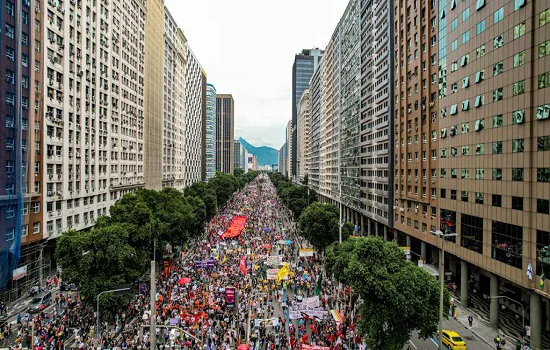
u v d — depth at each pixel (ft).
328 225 231.71
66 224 219.20
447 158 193.06
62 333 128.67
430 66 214.90
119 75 295.28
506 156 144.15
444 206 195.83
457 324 154.20
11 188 140.87
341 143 437.99
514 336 141.49
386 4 282.56
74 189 226.58
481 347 132.26
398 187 262.06
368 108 333.83
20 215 146.30
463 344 125.08
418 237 228.84
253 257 241.14
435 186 207.41
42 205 195.42
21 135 152.66
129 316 149.59
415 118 233.55
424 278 107.24
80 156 234.58
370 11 324.39
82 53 236.63
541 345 129.59
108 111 275.18
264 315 153.79
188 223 252.01
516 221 137.18
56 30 208.95
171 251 256.73
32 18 181.98
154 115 381.60
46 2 198.29
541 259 124.06
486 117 157.99
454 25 185.88
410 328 107.04
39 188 193.57
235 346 123.54
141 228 176.24
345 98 420.77
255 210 523.29
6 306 161.79
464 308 172.65
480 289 187.73
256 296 173.78
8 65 142.00
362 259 110.32
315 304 128.77
